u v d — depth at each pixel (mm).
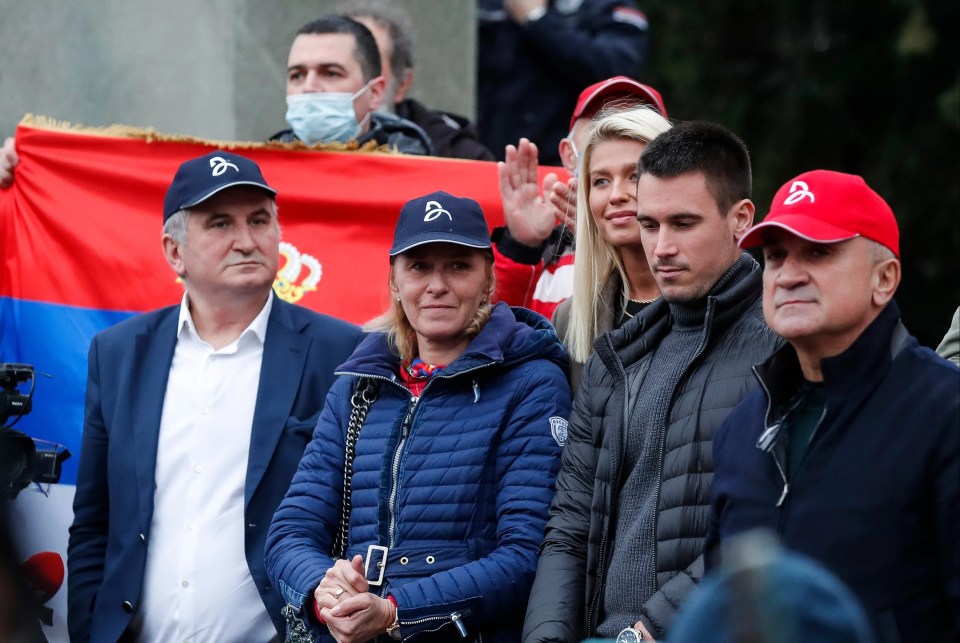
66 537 18688
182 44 23219
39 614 8016
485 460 14641
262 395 16562
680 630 6328
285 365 16750
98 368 17094
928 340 38562
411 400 15148
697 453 12961
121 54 23156
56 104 23031
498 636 14203
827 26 40969
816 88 39562
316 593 14133
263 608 16109
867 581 10883
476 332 15438
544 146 27938
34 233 19625
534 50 27875
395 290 15602
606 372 14070
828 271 11492
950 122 35906
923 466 10906
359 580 13945
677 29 41406
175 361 16922
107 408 16859
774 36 41719
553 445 14680
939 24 37750
